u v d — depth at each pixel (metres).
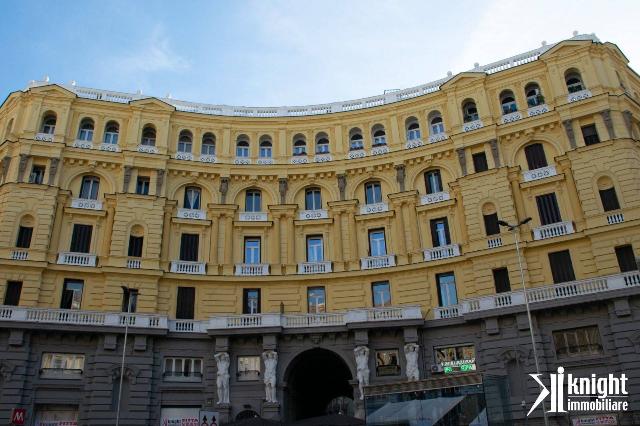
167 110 53.00
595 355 38.06
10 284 43.19
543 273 42.78
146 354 42.50
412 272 47.22
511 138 48.22
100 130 51.09
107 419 40.06
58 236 46.00
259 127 55.25
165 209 49.25
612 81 47.06
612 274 38.97
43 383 40.19
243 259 49.91
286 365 43.31
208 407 42.44
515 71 50.09
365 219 50.12
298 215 51.41
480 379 28.20
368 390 30.83
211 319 43.91
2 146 48.06
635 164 42.72
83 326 41.38
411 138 53.06
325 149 54.94
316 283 48.56
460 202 47.97
